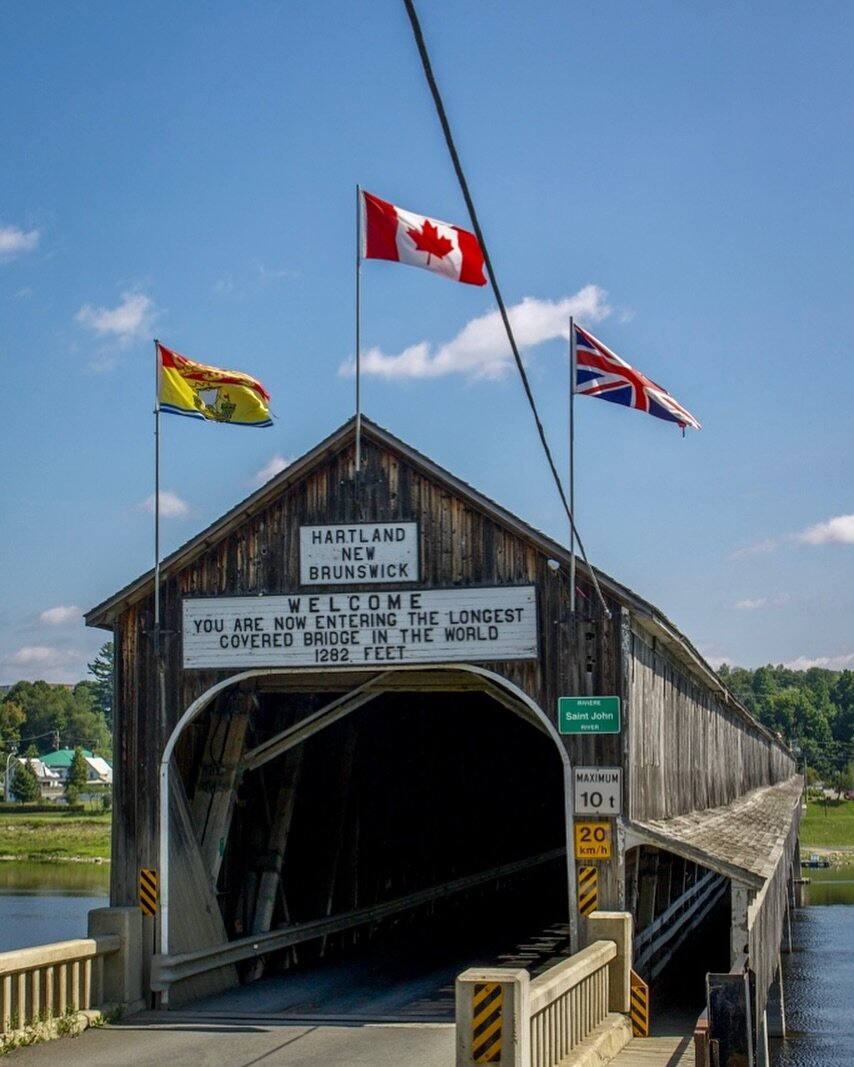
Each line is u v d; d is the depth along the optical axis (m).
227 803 18.86
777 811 38.12
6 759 132.50
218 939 18.45
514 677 17.09
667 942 21.86
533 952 23.50
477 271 15.73
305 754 22.44
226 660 17.75
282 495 17.91
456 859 29.92
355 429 17.53
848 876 66.12
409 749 26.88
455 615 17.27
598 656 16.92
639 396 17.23
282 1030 15.20
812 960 33.62
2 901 46.59
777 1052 22.48
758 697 184.38
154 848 17.48
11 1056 13.45
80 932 36.78
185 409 18.27
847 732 174.38
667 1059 13.27
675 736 22.86
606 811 16.61
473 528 17.39
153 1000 16.89
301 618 17.64
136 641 18.06
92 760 154.88
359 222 15.91
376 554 17.55
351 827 23.70
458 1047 10.09
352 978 20.09
